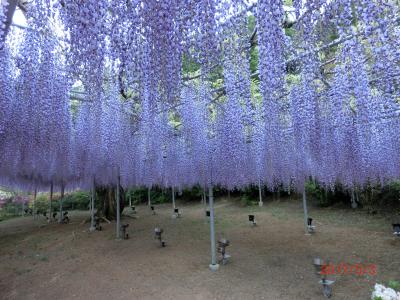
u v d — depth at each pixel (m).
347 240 5.20
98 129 4.62
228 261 4.39
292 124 4.25
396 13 1.79
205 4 1.73
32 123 3.23
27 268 4.85
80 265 4.73
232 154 4.40
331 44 2.20
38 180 9.69
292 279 3.64
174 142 5.99
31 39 2.82
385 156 5.27
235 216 8.66
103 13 1.68
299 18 1.80
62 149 4.51
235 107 4.26
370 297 3.01
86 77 1.84
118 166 5.95
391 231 5.57
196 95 4.39
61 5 1.82
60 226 8.93
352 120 4.27
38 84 2.99
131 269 4.31
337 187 8.05
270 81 2.30
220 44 1.89
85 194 15.08
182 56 1.91
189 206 12.38
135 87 2.57
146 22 1.71
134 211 11.09
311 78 2.75
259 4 1.82
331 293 3.18
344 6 1.73
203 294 3.31
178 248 5.25
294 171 5.80
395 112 4.30
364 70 3.03
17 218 13.18
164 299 3.25
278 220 7.54
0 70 2.95
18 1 2.18
